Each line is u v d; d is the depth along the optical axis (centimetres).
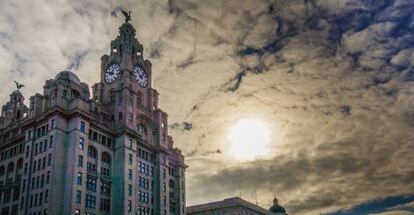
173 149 13362
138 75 12225
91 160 9581
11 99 11850
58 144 9025
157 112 12325
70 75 10144
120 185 9919
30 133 9688
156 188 11412
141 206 10594
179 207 12575
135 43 12612
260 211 17138
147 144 11431
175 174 13025
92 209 9144
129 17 13025
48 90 10019
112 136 10494
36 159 9269
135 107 11200
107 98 11425
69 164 8938
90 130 9819
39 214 8544
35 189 8919
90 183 9356
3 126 11331
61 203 8662
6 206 9588
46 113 9362
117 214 9700
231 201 15650
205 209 16000
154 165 11681
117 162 10219
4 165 10319
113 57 11988
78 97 9750
